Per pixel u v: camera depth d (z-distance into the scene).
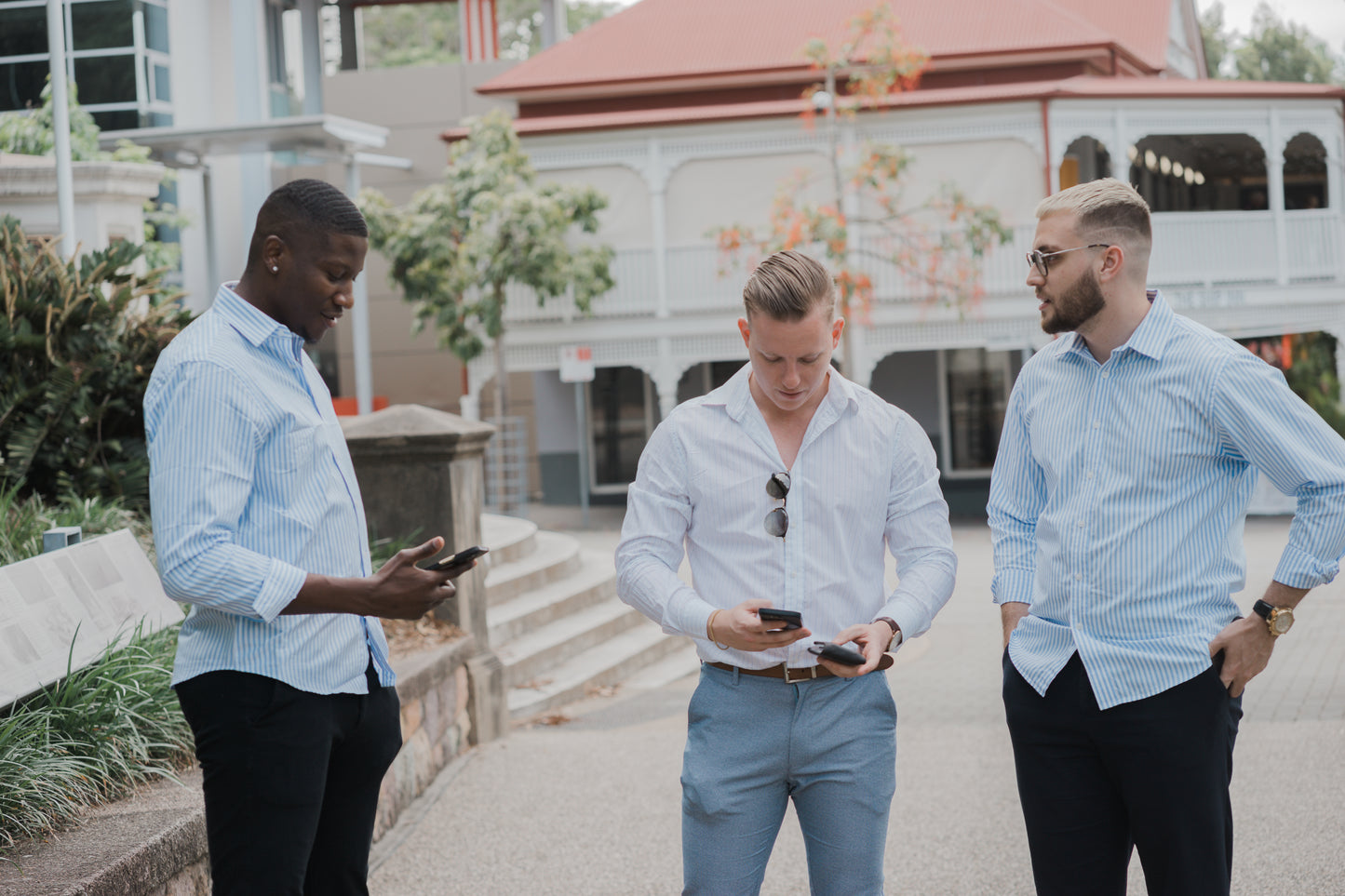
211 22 23.91
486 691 6.18
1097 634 2.66
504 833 4.75
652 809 4.98
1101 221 2.66
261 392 2.51
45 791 3.29
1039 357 2.89
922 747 6.00
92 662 3.87
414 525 6.16
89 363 6.43
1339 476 2.52
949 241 18.48
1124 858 2.79
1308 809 4.64
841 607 2.68
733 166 20.66
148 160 17.44
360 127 18.39
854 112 19.00
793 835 4.73
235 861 2.52
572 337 20.94
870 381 21.45
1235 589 2.68
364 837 2.82
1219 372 2.59
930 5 22.83
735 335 20.56
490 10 27.95
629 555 2.74
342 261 2.58
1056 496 2.76
